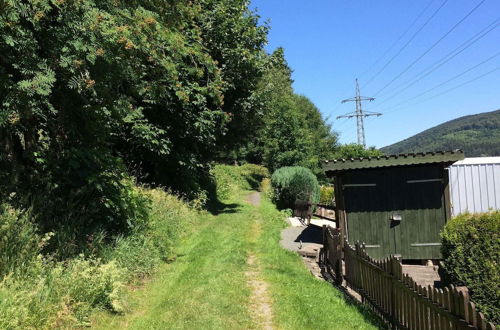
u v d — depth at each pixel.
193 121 15.39
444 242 6.52
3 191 6.18
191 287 7.05
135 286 7.00
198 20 16.11
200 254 9.59
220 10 16.41
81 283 5.42
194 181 17.97
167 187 16.38
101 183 7.47
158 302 6.41
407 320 5.13
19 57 6.00
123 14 6.62
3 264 4.95
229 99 18.22
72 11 6.05
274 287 7.34
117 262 6.95
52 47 6.53
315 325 5.66
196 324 5.50
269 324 5.68
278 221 16.66
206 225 14.23
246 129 21.48
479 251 6.00
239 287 7.16
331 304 6.57
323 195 27.88
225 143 21.78
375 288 6.29
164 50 8.62
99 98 7.76
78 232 6.66
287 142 34.28
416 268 9.98
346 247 7.96
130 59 7.56
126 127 13.52
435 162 10.00
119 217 8.06
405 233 10.42
